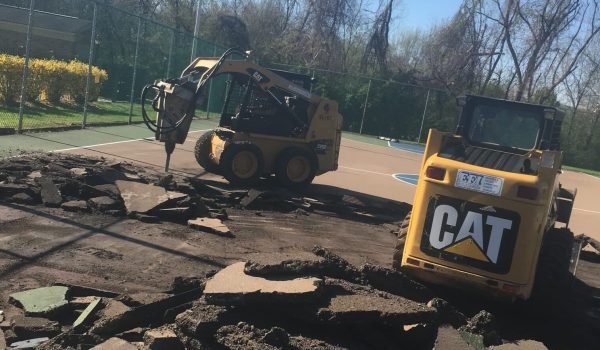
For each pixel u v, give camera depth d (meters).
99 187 8.41
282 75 13.89
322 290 4.46
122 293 5.00
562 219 8.19
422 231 5.81
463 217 5.66
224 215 8.58
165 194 8.39
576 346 5.73
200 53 27.73
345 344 4.23
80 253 6.05
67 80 21.94
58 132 15.26
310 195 11.43
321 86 36.69
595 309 7.11
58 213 7.43
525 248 5.51
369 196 12.84
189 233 7.48
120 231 7.06
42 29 31.66
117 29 29.06
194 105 10.75
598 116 37.97
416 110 36.47
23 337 4.00
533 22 39.06
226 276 4.50
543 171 5.64
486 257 5.57
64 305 4.45
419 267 5.79
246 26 42.81
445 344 4.52
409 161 23.03
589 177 29.77
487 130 6.91
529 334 5.85
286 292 4.23
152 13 40.31
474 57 40.75
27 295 4.59
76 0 34.00
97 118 20.05
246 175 11.22
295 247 7.62
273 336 3.87
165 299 4.47
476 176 5.67
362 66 42.00
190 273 5.91
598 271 9.46
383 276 5.49
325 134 12.07
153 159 13.19
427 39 46.50
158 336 3.85
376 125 36.62
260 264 4.62
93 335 3.94
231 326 4.01
